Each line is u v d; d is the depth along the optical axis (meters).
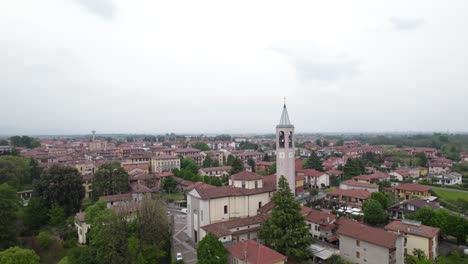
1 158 127.88
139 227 65.50
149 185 134.88
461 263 60.97
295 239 61.00
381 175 137.25
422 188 111.31
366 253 60.03
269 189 84.25
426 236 63.38
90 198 125.12
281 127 85.56
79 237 80.69
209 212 73.31
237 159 141.00
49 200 94.44
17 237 78.44
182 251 70.56
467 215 94.00
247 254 56.50
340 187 121.81
